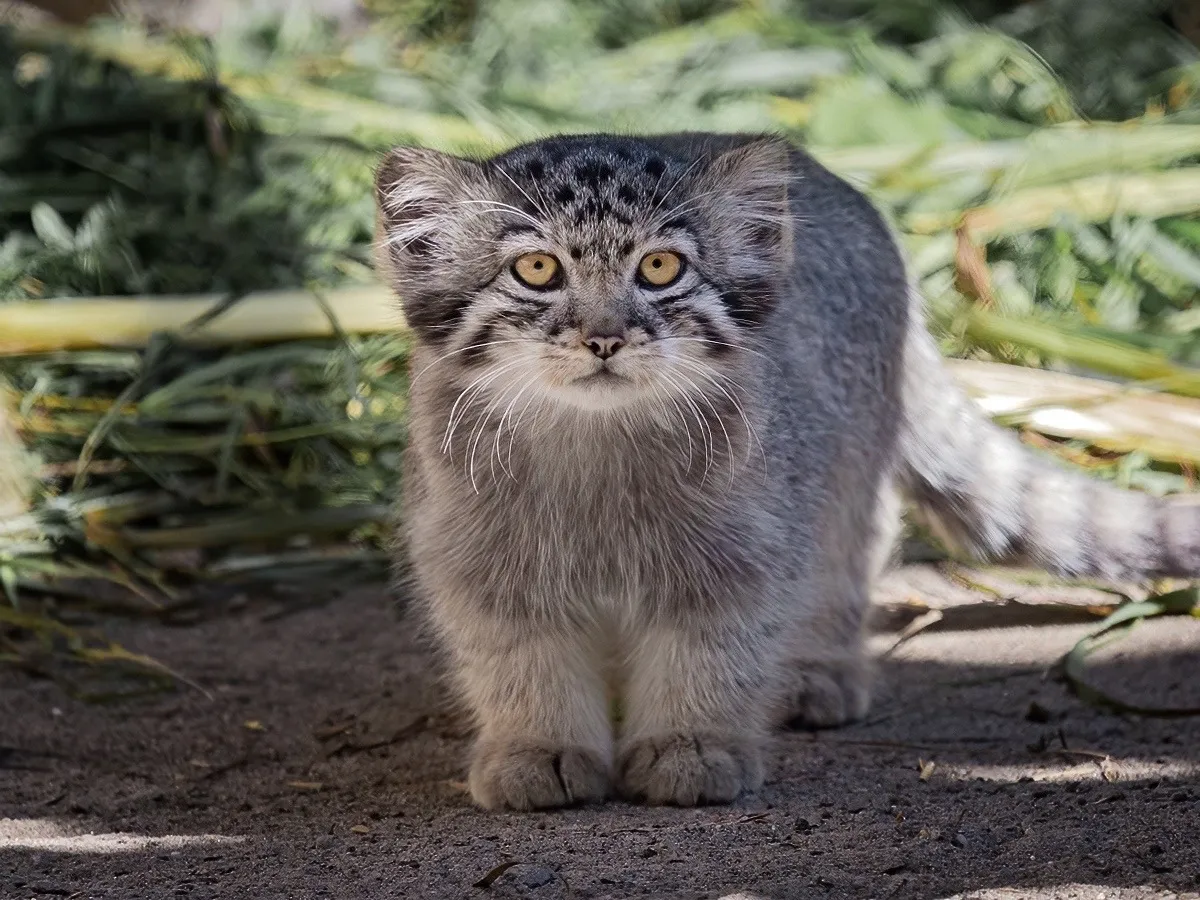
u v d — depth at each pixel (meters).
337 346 11.28
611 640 7.71
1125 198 11.66
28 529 10.58
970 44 14.08
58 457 11.15
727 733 7.45
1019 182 11.84
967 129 13.04
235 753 8.29
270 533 10.84
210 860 6.46
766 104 13.72
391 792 7.58
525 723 7.50
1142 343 10.63
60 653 9.70
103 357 11.23
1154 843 5.96
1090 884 5.57
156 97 13.51
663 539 7.35
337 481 11.04
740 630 7.46
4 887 6.16
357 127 13.30
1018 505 9.36
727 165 7.53
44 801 7.62
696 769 7.16
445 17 16.78
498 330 7.29
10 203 12.56
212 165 12.99
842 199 9.02
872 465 8.93
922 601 9.91
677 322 7.28
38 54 14.98
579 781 7.19
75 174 13.12
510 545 7.39
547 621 7.44
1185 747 7.58
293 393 11.25
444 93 14.12
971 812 6.60
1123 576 9.35
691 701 7.46
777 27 14.80
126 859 6.51
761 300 7.64
